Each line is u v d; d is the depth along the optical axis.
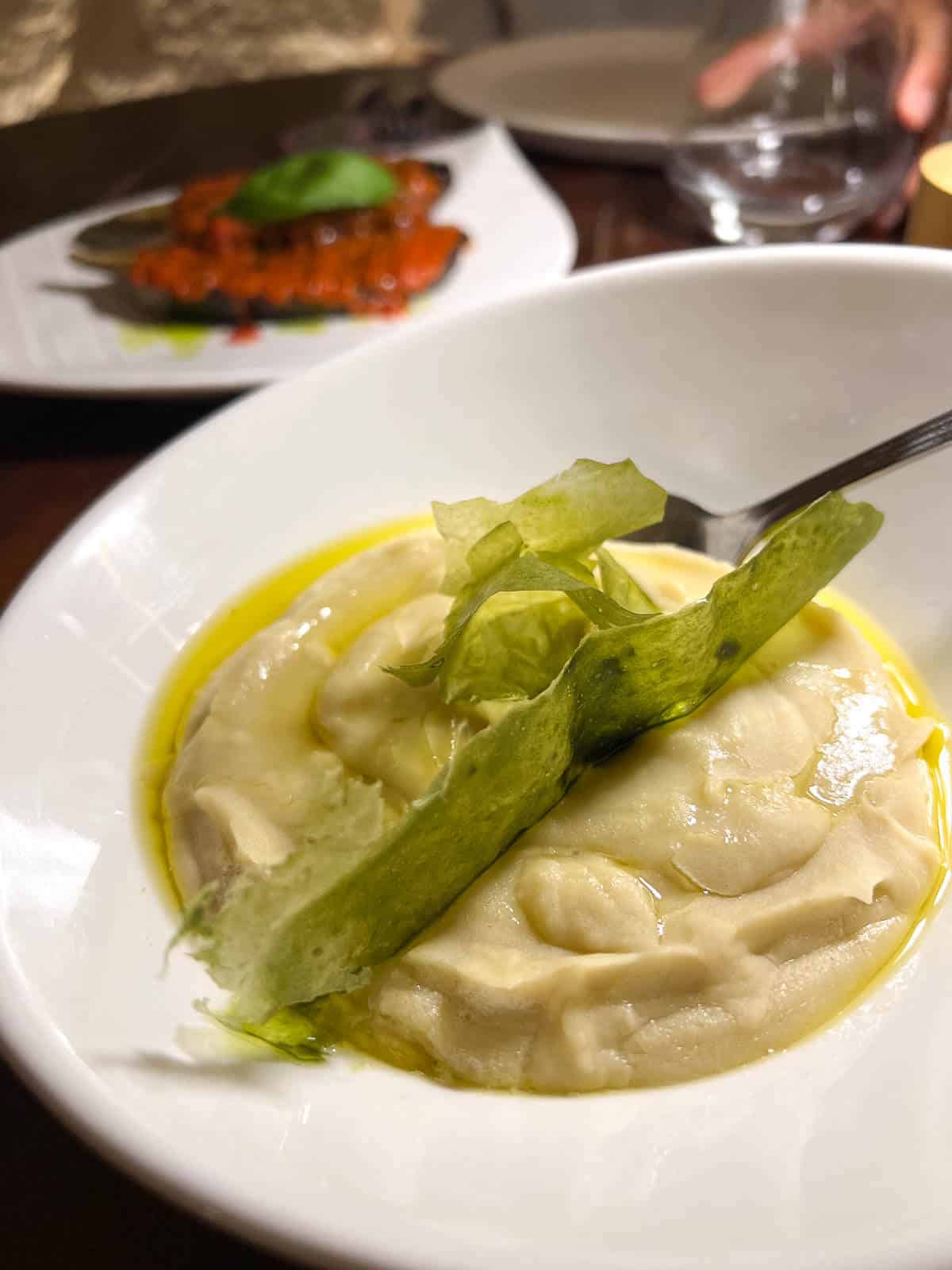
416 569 0.22
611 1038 0.16
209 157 0.48
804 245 0.24
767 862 0.17
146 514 0.22
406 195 0.41
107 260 0.41
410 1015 0.16
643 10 0.71
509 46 0.54
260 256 0.39
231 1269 0.15
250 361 0.36
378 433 0.25
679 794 0.18
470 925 0.17
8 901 0.16
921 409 0.23
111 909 0.17
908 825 0.18
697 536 0.24
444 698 0.18
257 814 0.18
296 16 0.73
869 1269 0.11
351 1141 0.14
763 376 0.24
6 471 0.33
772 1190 0.13
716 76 0.40
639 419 0.25
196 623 0.22
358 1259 0.12
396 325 0.37
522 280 0.38
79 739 0.19
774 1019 0.16
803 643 0.20
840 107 0.38
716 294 0.25
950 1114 0.13
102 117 0.52
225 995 0.16
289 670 0.20
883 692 0.20
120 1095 0.13
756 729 0.19
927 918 0.17
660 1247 0.12
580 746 0.18
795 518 0.18
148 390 0.34
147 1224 0.15
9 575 0.29
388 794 0.19
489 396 0.25
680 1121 0.15
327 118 0.49
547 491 0.19
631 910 0.16
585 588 0.17
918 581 0.22
